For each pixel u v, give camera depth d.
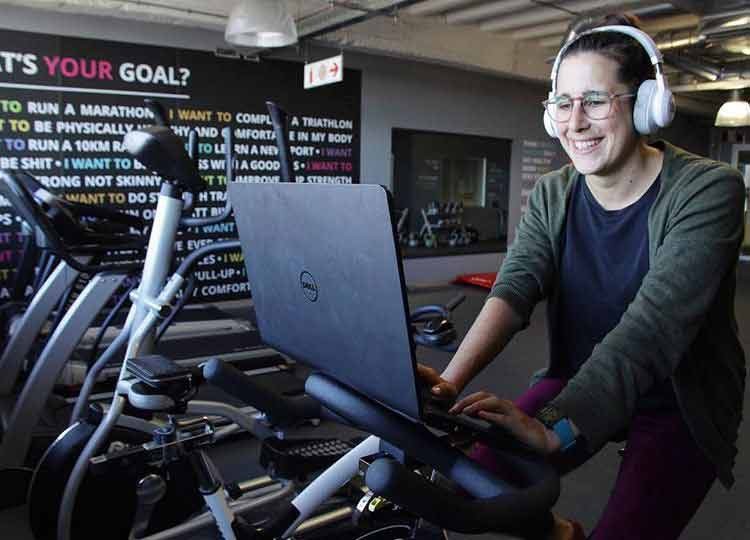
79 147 4.81
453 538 2.01
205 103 5.33
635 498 1.01
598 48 0.95
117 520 1.88
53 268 3.23
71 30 4.67
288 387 3.44
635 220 1.08
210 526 1.91
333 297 0.75
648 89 0.93
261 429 1.78
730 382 1.07
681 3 4.35
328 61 4.96
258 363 3.78
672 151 1.07
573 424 0.82
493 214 7.89
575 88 0.97
